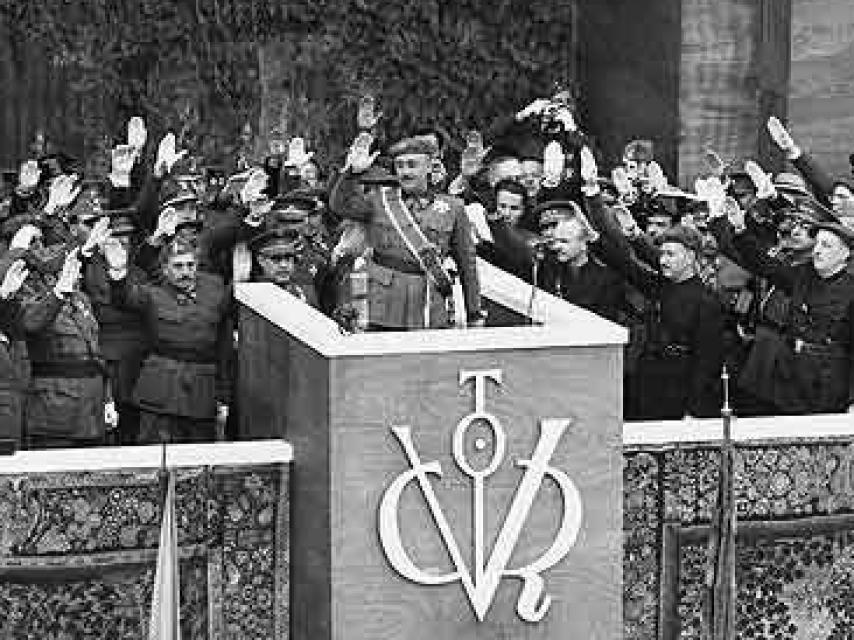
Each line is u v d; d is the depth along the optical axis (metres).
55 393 15.23
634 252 16.66
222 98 22.66
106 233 15.70
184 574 13.65
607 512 13.46
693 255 16.28
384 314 14.28
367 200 14.46
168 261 15.75
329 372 13.05
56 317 15.16
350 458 13.11
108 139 22.58
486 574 13.32
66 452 13.62
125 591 13.58
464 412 13.22
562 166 16.94
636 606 14.21
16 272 14.59
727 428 13.84
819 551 14.41
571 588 13.45
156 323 15.77
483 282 14.82
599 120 21.41
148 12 22.66
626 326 16.70
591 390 13.38
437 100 22.33
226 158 22.53
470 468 13.25
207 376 15.79
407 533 13.21
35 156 20.84
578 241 16.56
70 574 13.48
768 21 19.73
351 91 22.48
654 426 14.20
